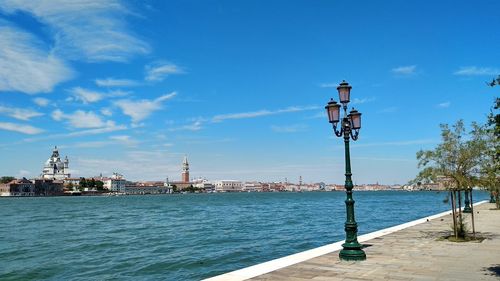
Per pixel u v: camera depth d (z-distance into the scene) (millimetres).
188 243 37469
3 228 58531
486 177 22828
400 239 23328
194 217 77125
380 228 46031
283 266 15945
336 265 16141
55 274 25469
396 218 62906
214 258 28766
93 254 32656
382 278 13984
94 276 24578
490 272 14867
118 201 199500
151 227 56438
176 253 31703
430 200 161625
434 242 22172
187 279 22922
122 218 78125
